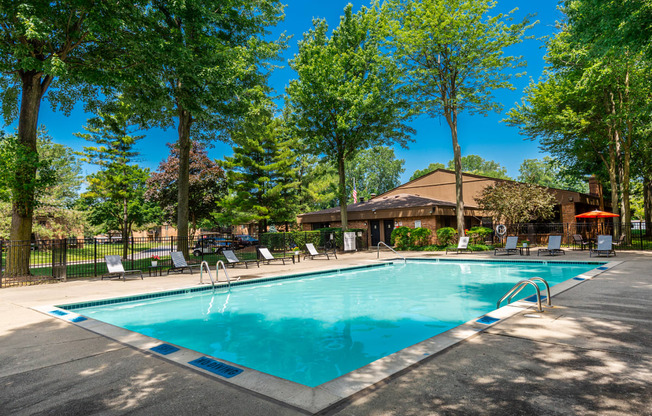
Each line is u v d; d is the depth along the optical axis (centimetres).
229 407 288
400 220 2831
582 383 316
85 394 323
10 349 466
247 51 1719
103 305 870
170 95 1611
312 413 272
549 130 2605
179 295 1014
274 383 335
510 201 2373
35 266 1869
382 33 2464
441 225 2775
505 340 446
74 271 1623
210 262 1897
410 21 2161
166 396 313
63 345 481
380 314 769
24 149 1302
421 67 2298
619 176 2570
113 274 1317
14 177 1280
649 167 2633
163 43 1286
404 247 2559
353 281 1275
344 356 513
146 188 3469
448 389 311
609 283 852
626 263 1252
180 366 392
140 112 1884
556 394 296
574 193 2583
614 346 414
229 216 3353
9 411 293
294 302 923
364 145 2728
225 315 791
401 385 322
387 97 2484
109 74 1377
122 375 368
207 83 1537
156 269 1441
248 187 3362
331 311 811
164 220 4253
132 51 1329
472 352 405
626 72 1928
